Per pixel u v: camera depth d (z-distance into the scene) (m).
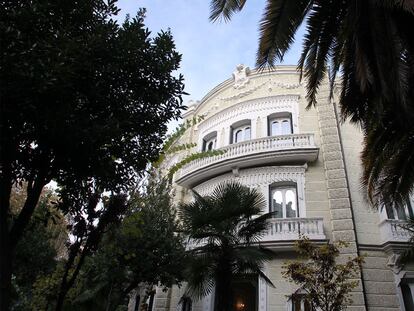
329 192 14.27
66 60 4.45
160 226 12.05
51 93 4.41
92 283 12.38
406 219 12.41
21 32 4.37
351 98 9.38
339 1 8.43
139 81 5.56
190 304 15.28
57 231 16.09
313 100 9.60
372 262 12.63
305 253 9.77
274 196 15.27
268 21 8.39
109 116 5.09
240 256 8.91
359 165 14.88
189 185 18.25
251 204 10.05
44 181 5.20
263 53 8.59
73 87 4.82
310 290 8.94
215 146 18.61
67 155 5.07
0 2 4.40
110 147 5.35
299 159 15.40
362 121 10.23
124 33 5.24
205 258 9.22
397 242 12.43
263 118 17.50
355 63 7.88
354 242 12.88
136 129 5.58
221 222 9.59
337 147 15.17
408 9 6.14
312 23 8.64
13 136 4.64
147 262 11.27
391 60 6.91
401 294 11.99
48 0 4.79
